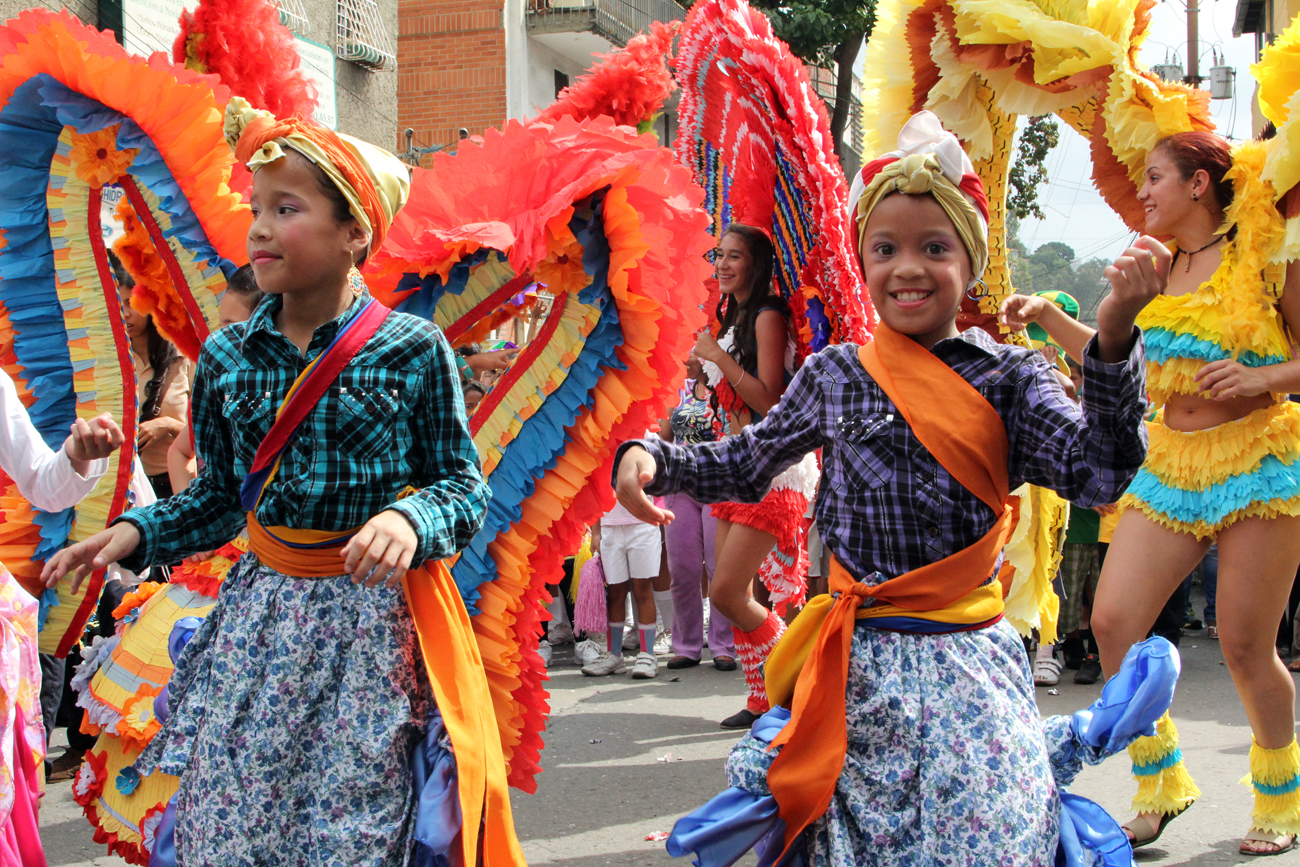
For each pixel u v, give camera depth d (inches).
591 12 687.7
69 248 130.6
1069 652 251.4
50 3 330.6
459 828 81.1
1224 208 136.7
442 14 676.1
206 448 86.9
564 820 152.4
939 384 87.1
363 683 81.5
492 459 101.7
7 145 128.2
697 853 86.8
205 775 81.1
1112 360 77.6
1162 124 144.7
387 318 84.4
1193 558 133.0
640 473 93.8
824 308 164.9
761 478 97.3
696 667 258.5
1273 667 133.2
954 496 86.7
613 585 252.8
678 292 100.6
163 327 134.1
